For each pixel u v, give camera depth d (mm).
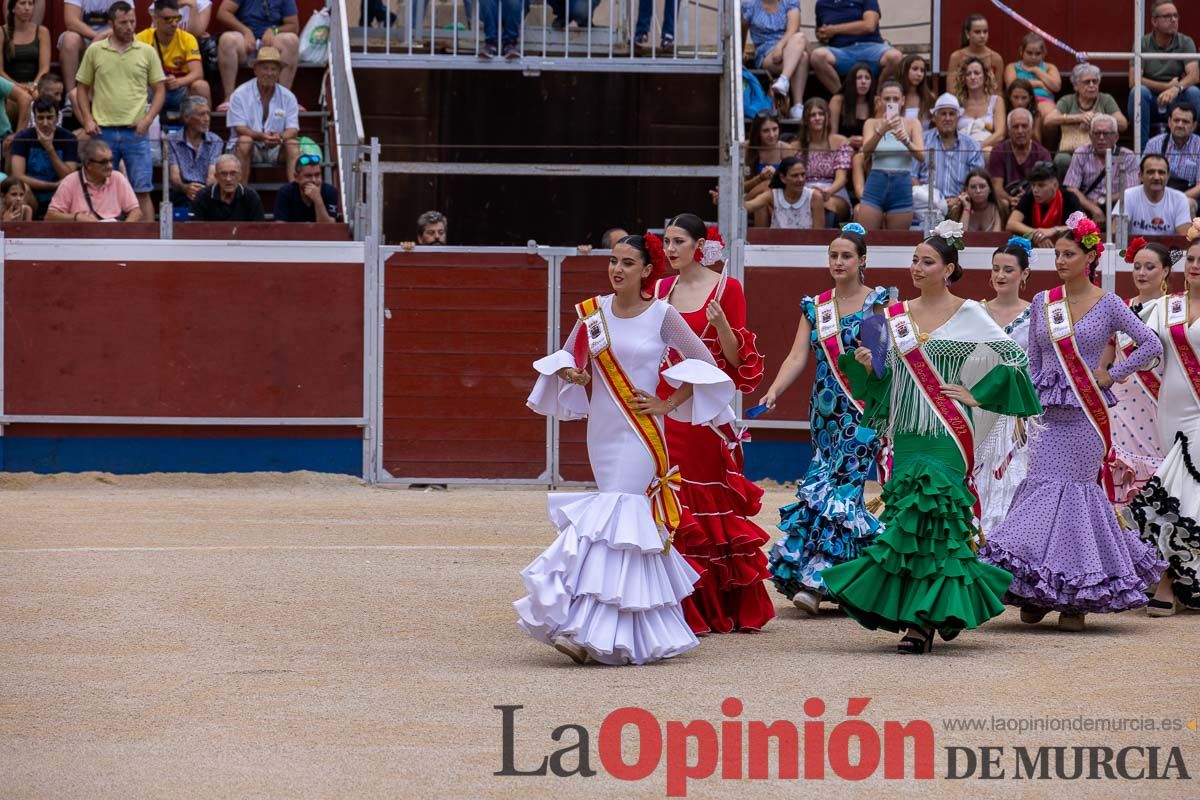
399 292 24328
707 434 12258
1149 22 29703
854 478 13156
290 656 10930
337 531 18266
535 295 24344
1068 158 24875
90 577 14500
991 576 11516
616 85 27375
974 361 11492
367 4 26750
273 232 24250
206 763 8078
